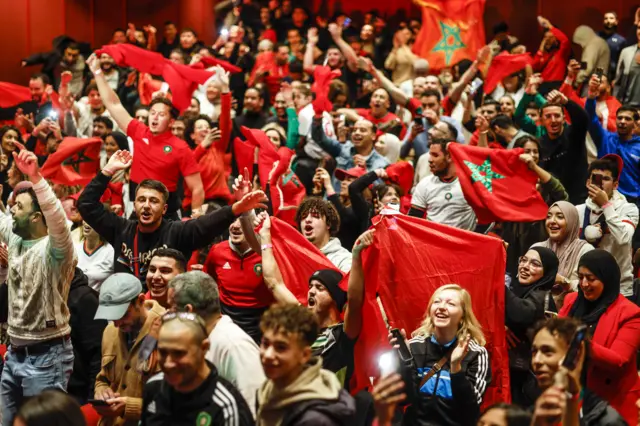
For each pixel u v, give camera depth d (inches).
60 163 379.9
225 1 670.5
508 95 474.6
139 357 214.4
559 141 363.3
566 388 160.1
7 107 536.1
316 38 573.0
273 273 265.9
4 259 288.2
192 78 448.1
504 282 246.7
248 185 269.0
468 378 216.4
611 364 222.7
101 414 212.7
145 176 350.0
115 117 389.7
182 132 422.6
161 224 266.8
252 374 194.7
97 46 717.3
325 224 283.3
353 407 169.5
